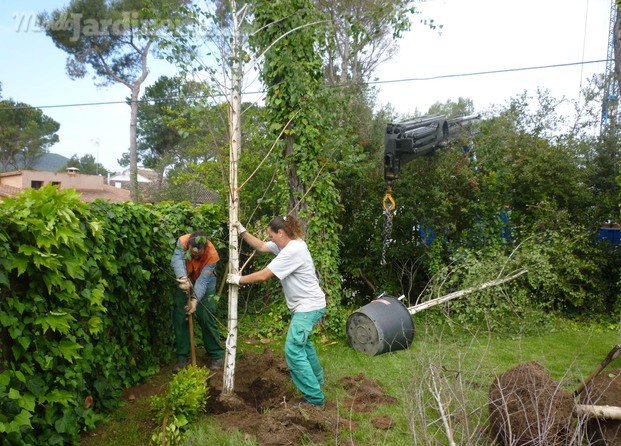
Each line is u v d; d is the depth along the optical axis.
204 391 4.37
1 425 3.01
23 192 3.57
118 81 25.53
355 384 5.21
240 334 7.26
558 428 3.46
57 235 3.49
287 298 4.64
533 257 8.05
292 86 5.82
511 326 7.77
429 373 4.32
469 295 7.67
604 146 10.40
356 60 18.56
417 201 9.66
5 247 3.22
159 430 4.02
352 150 7.01
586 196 9.96
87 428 4.07
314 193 7.26
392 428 4.21
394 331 6.41
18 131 41.56
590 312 9.51
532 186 10.03
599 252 9.62
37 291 3.51
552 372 5.83
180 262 5.20
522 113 10.63
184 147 30.22
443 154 9.65
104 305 4.55
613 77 10.97
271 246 4.80
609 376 4.31
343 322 7.32
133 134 26.20
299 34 6.34
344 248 10.26
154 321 5.65
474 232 9.38
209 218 7.55
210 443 3.88
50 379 3.67
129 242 4.98
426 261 9.64
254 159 9.36
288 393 4.90
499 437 3.85
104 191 34.69
